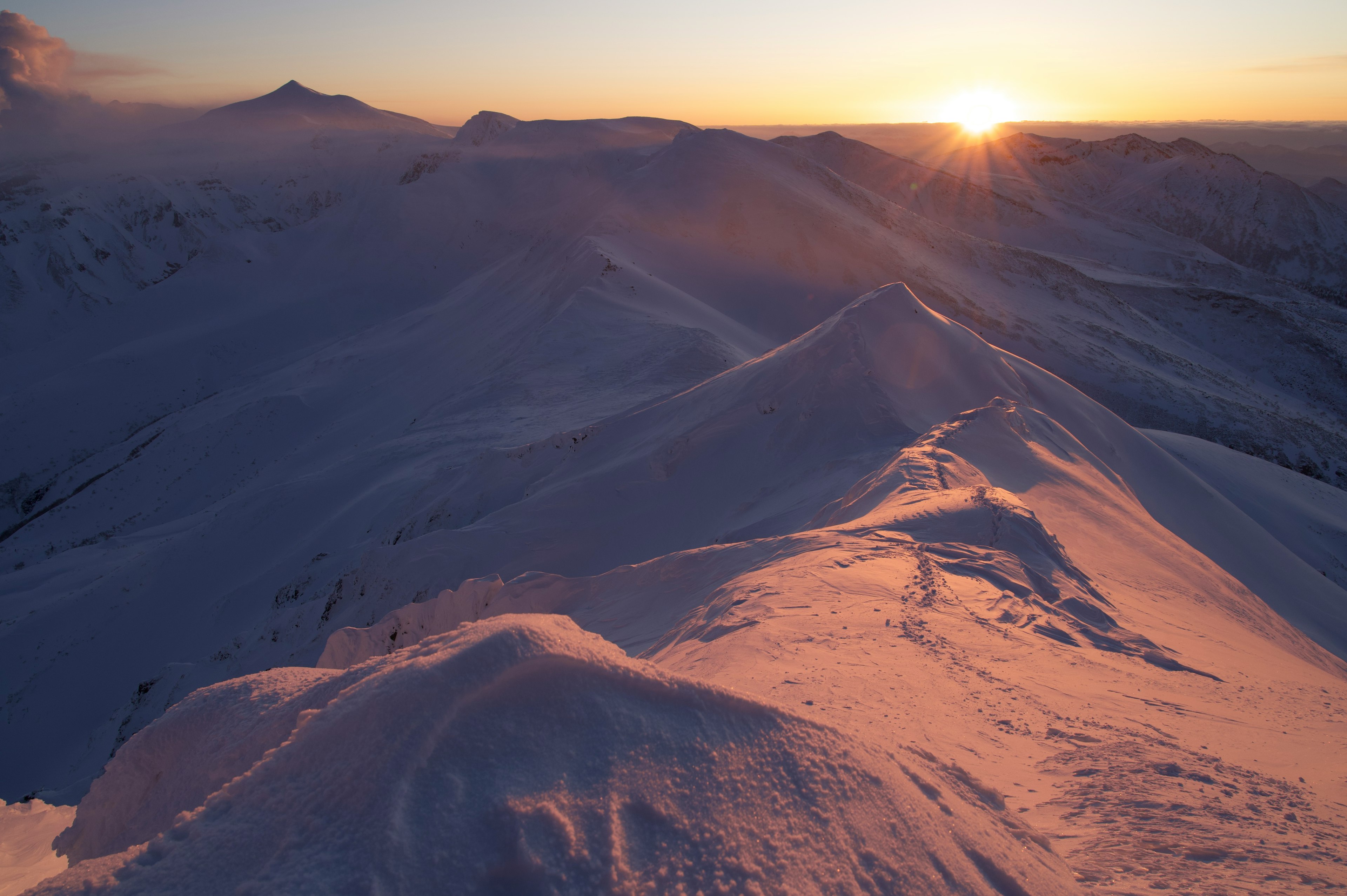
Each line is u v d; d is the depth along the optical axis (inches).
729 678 242.4
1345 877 134.1
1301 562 1074.7
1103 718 235.1
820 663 260.1
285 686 155.4
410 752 95.0
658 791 98.8
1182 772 189.5
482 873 84.1
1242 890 123.9
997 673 270.7
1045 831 150.3
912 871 102.0
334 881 80.6
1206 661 341.7
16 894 142.7
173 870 86.3
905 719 206.7
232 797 96.9
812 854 96.6
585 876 86.2
